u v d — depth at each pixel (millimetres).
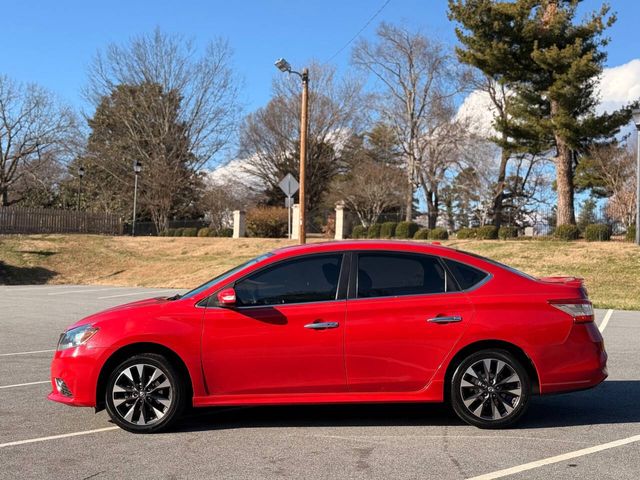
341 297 5738
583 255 23984
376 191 45281
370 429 5805
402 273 5852
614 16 27312
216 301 5734
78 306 17266
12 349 10281
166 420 5613
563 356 5668
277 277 5824
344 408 6582
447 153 43406
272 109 56906
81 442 5398
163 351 5668
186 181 51375
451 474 4594
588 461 4875
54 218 40219
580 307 5793
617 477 4527
